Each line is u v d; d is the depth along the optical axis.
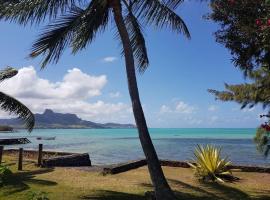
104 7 12.05
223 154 40.91
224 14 9.85
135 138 101.19
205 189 13.94
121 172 18.14
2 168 15.02
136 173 17.84
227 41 10.07
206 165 16.03
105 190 13.30
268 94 16.48
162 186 11.43
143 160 21.33
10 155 28.86
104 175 16.95
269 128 12.15
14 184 13.99
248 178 16.67
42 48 11.72
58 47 11.82
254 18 9.18
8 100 18.34
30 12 11.42
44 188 13.43
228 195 12.97
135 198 12.20
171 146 59.00
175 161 20.94
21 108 18.67
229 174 16.14
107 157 37.53
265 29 8.36
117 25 12.30
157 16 13.36
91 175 16.73
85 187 13.70
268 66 10.48
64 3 11.70
